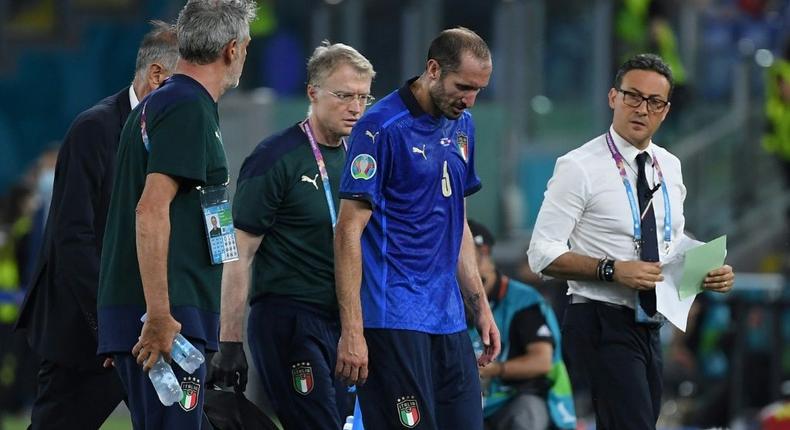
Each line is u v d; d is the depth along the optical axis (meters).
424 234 22.34
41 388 24.77
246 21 20.89
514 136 50.50
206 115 20.42
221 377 25.44
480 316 23.67
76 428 24.66
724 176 49.88
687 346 41.22
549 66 51.19
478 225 29.31
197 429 20.56
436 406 22.69
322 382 25.83
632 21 49.75
